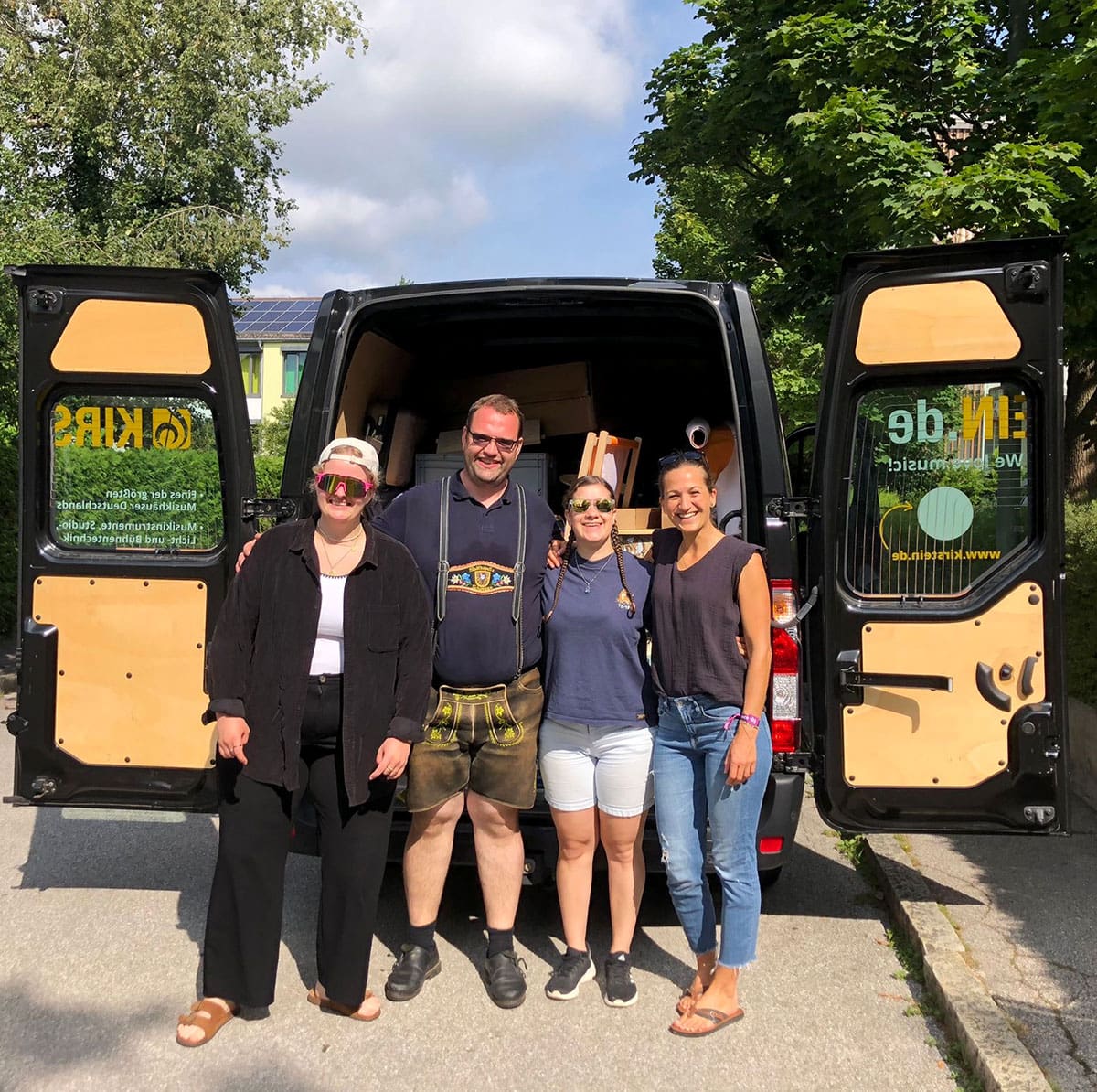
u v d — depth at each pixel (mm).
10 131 12844
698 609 3270
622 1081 3016
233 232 15797
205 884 4512
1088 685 6023
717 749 3275
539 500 3592
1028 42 10273
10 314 8922
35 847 4988
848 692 3604
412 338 5176
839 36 10031
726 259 13023
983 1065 2945
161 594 3793
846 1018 3395
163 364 3746
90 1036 3229
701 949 3408
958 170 10008
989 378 3512
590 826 3521
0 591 10969
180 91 15008
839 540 3619
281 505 3855
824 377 3654
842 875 4691
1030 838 4895
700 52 12289
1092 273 8797
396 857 3766
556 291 4051
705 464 3324
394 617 3275
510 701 3480
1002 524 3545
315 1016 3381
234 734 3186
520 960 3693
